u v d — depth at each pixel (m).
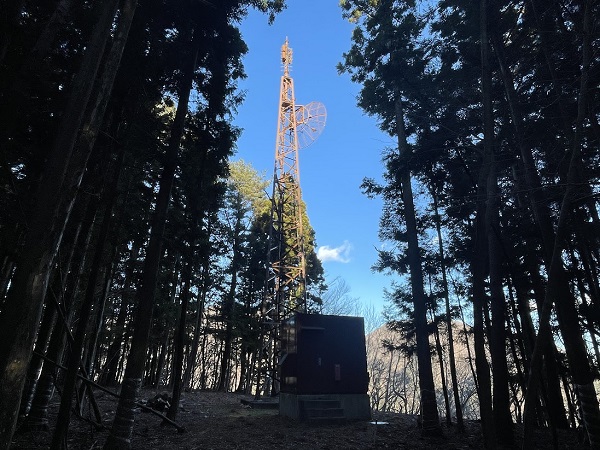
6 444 3.56
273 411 14.30
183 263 11.13
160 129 9.45
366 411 12.30
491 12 8.94
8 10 6.17
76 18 7.64
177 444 7.97
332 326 13.07
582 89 5.21
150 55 8.45
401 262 12.81
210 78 10.64
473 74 9.82
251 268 28.52
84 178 8.31
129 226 10.16
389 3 11.99
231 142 11.23
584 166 7.79
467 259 11.55
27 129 7.24
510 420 8.22
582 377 7.03
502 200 9.08
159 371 20.16
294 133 25.14
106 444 6.62
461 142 9.59
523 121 8.98
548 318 4.63
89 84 4.76
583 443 8.25
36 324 4.00
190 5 9.30
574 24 7.53
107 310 17.64
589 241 8.76
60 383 10.85
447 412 11.62
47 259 4.19
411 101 11.70
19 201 5.90
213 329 26.86
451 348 10.91
